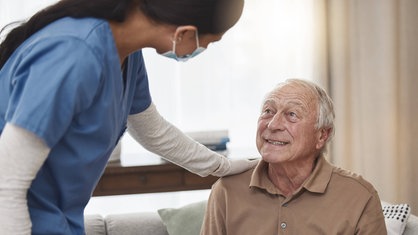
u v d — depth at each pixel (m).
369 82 3.55
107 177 2.95
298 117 1.77
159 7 1.20
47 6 1.28
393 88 3.56
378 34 3.52
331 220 1.77
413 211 3.69
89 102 1.19
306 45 3.47
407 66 3.59
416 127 3.64
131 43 1.28
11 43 1.26
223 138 3.19
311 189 1.79
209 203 1.97
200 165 1.75
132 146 3.44
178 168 2.99
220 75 3.49
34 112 1.10
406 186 3.68
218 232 1.91
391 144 3.60
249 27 3.47
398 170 3.64
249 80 3.51
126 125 1.50
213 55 3.47
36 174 1.19
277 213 1.83
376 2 3.50
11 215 1.09
